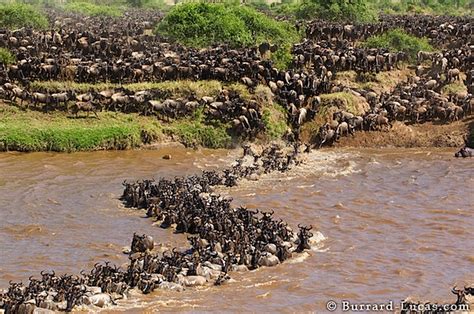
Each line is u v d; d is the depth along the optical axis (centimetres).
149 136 12181
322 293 6788
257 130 12494
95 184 10281
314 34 17188
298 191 10106
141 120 12538
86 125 12281
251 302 6544
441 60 14825
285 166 11100
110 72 13350
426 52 15375
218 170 11131
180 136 12325
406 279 7162
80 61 13775
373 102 13388
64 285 6481
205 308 6394
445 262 7625
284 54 14512
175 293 6731
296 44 15450
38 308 6144
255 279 7088
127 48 15125
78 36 15762
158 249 7825
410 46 15612
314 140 12688
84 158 11500
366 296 6744
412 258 7712
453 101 13488
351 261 7594
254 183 10438
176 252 7306
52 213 9056
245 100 12838
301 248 7888
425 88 13962
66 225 8644
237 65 13512
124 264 7419
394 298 6700
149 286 6712
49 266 7356
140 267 7031
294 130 12800
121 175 10750
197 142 12319
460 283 7062
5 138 11625
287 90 13250
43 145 11706
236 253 7525
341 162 11688
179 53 14838
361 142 12700
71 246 7950
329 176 10900
